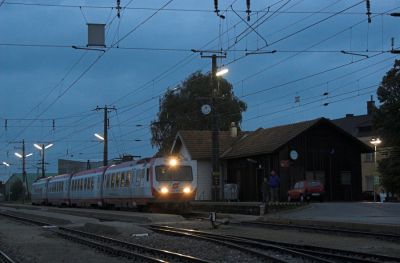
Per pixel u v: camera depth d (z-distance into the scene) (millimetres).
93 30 21359
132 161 38375
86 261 15438
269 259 14602
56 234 25531
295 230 23656
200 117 64500
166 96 67688
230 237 20562
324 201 41844
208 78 65688
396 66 53469
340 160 45750
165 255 16172
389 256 14047
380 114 54156
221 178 51219
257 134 50844
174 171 34469
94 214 36875
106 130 58594
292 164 44156
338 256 14312
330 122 45031
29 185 135750
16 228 30125
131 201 37281
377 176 57719
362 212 28172
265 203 31719
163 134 67000
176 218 29688
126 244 19047
